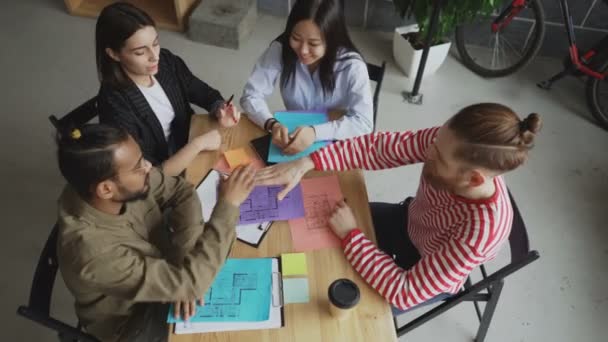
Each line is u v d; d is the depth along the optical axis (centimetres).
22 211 211
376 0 302
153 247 112
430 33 242
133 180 98
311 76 163
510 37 301
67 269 101
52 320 112
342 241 118
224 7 296
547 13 284
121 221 104
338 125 149
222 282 110
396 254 151
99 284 100
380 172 236
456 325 184
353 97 159
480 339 172
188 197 126
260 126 153
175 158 138
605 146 254
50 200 216
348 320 105
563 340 182
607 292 196
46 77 271
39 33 298
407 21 309
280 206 127
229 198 110
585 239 214
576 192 232
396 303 108
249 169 115
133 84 150
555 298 193
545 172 240
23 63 279
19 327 176
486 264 202
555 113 270
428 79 288
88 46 292
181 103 170
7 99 258
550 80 280
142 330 121
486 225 102
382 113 266
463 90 282
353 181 135
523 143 92
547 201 228
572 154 249
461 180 102
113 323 122
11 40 292
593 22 281
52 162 231
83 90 266
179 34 304
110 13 135
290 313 106
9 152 233
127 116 149
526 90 283
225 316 105
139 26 136
